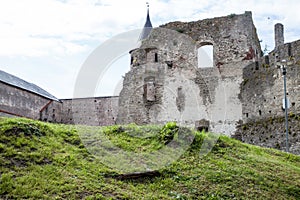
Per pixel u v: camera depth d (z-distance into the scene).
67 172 8.33
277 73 20.78
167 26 26.17
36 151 8.99
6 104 23.59
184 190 8.38
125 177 8.68
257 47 26.64
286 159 12.45
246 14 25.08
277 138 19.47
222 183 8.83
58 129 10.87
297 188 9.21
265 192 8.70
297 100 19.50
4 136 9.20
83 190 7.66
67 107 31.58
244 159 10.82
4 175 7.61
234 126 22.17
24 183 7.53
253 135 20.89
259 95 21.59
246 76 22.94
